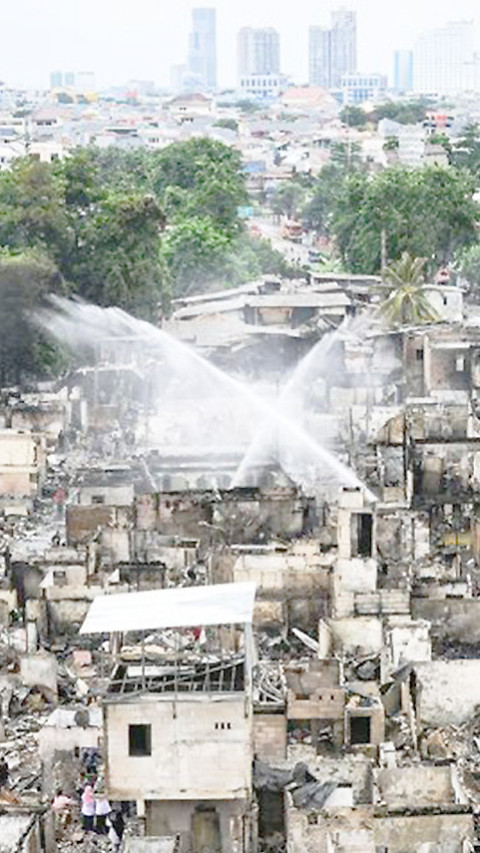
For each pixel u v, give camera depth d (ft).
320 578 399.44
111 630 275.80
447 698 335.47
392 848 252.42
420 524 446.60
